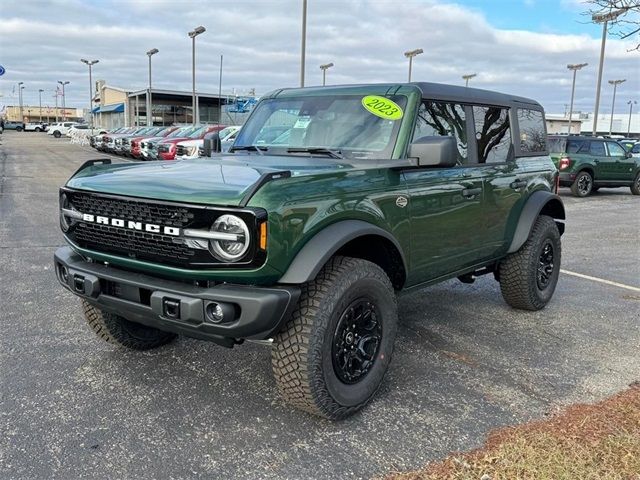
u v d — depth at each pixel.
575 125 77.00
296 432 3.31
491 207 4.82
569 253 8.78
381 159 3.92
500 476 2.84
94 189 3.41
